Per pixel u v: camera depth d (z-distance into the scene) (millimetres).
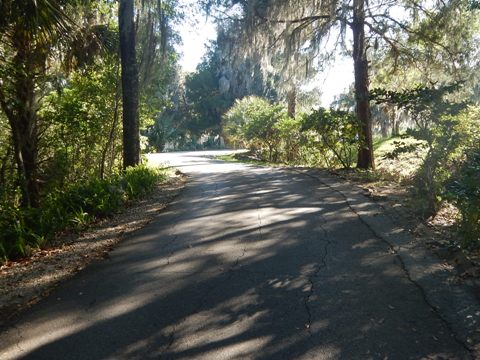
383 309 4074
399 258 5406
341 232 6668
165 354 3447
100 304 4430
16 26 8477
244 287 4695
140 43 14742
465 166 6355
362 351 3395
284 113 24328
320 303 4242
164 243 6520
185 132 58344
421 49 15211
